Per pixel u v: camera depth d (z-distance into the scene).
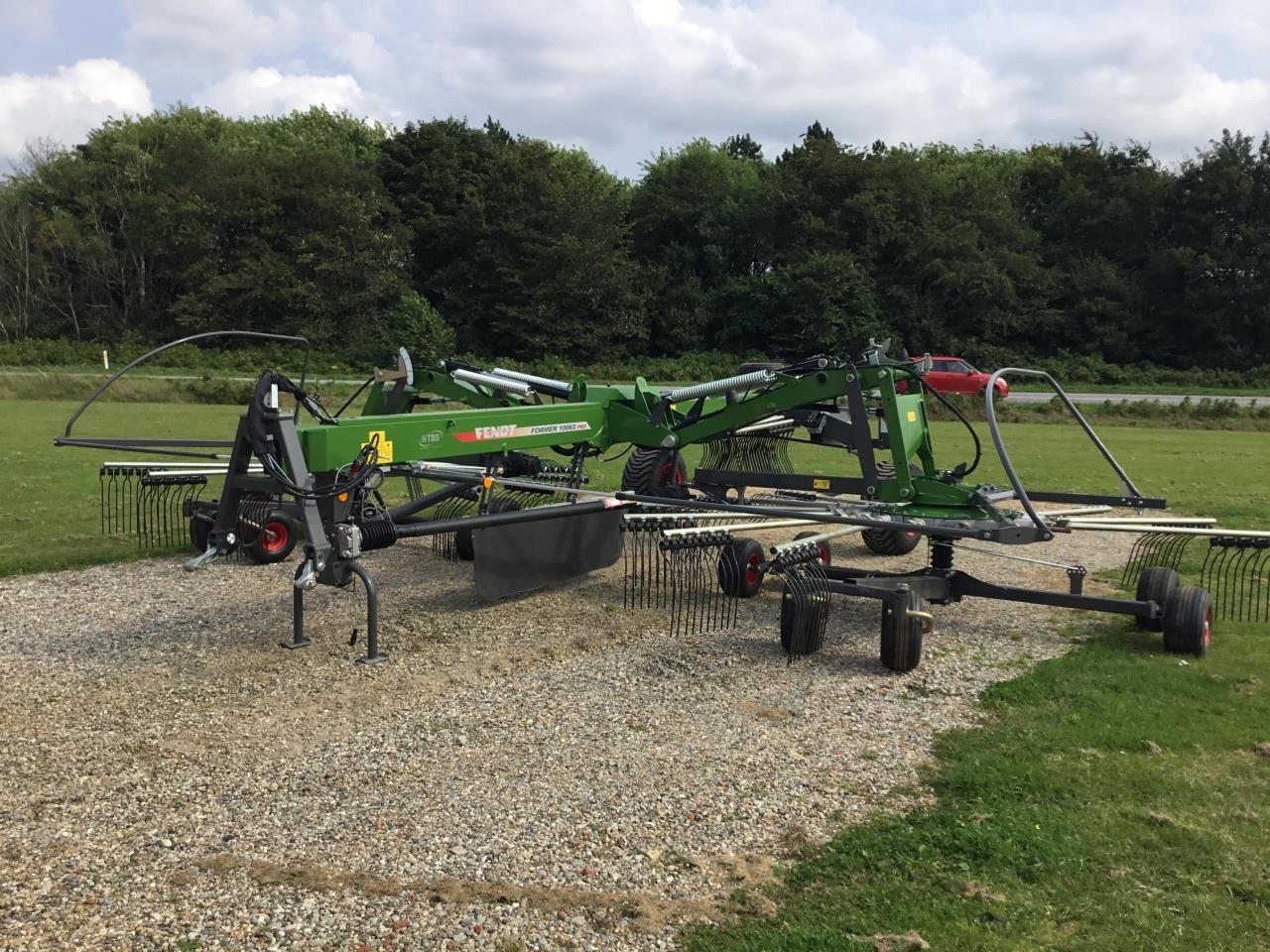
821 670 6.14
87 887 3.52
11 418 21.75
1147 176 57.25
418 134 57.25
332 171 51.69
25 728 4.95
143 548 9.04
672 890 3.57
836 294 50.38
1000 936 3.27
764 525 7.18
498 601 7.64
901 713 5.40
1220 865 3.72
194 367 41.66
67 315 50.81
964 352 51.56
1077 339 54.09
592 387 9.60
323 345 48.00
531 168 55.31
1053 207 60.44
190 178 51.28
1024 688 5.75
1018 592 7.00
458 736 4.96
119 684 5.60
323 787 4.35
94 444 7.87
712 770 4.61
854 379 7.82
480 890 3.53
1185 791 4.34
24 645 6.30
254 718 5.14
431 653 6.30
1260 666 6.16
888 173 54.56
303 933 3.25
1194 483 15.27
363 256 50.03
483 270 53.53
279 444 5.98
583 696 5.57
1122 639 6.86
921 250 52.66
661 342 54.69
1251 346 52.97
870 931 3.29
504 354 52.94
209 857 3.74
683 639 6.74
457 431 7.39
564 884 3.59
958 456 19.05
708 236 56.28
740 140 82.94
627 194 60.91
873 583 6.84
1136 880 3.62
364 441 6.54
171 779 4.40
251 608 7.21
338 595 7.65
